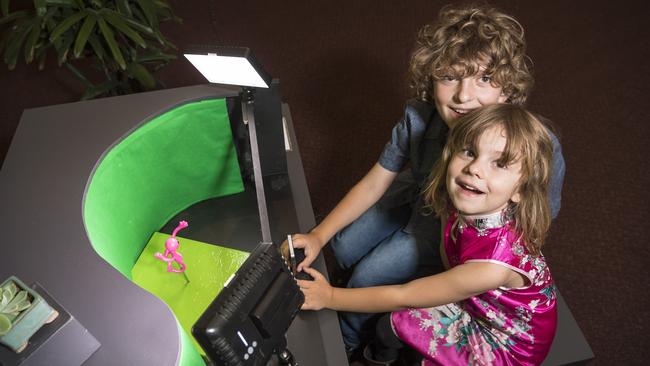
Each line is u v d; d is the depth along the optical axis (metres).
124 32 1.71
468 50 1.01
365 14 3.13
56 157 1.06
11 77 2.78
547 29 2.99
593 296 1.87
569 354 1.27
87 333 0.74
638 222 2.10
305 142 2.44
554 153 1.11
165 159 1.23
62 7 1.76
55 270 0.84
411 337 1.19
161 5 1.87
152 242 1.28
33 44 1.67
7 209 0.95
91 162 1.04
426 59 1.10
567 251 2.00
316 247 1.22
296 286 0.86
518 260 1.04
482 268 1.04
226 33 3.01
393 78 2.74
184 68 2.77
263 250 0.83
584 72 2.74
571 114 2.54
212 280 1.19
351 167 2.32
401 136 1.31
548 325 1.14
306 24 3.07
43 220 0.93
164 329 0.75
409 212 1.49
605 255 1.99
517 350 1.14
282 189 1.38
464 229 1.09
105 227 1.06
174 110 1.17
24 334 0.69
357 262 1.55
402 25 3.06
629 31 2.97
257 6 3.19
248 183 1.41
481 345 1.16
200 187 1.36
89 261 0.85
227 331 0.73
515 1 3.17
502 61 1.01
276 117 1.23
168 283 1.19
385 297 1.10
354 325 1.42
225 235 1.32
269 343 0.80
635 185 2.23
